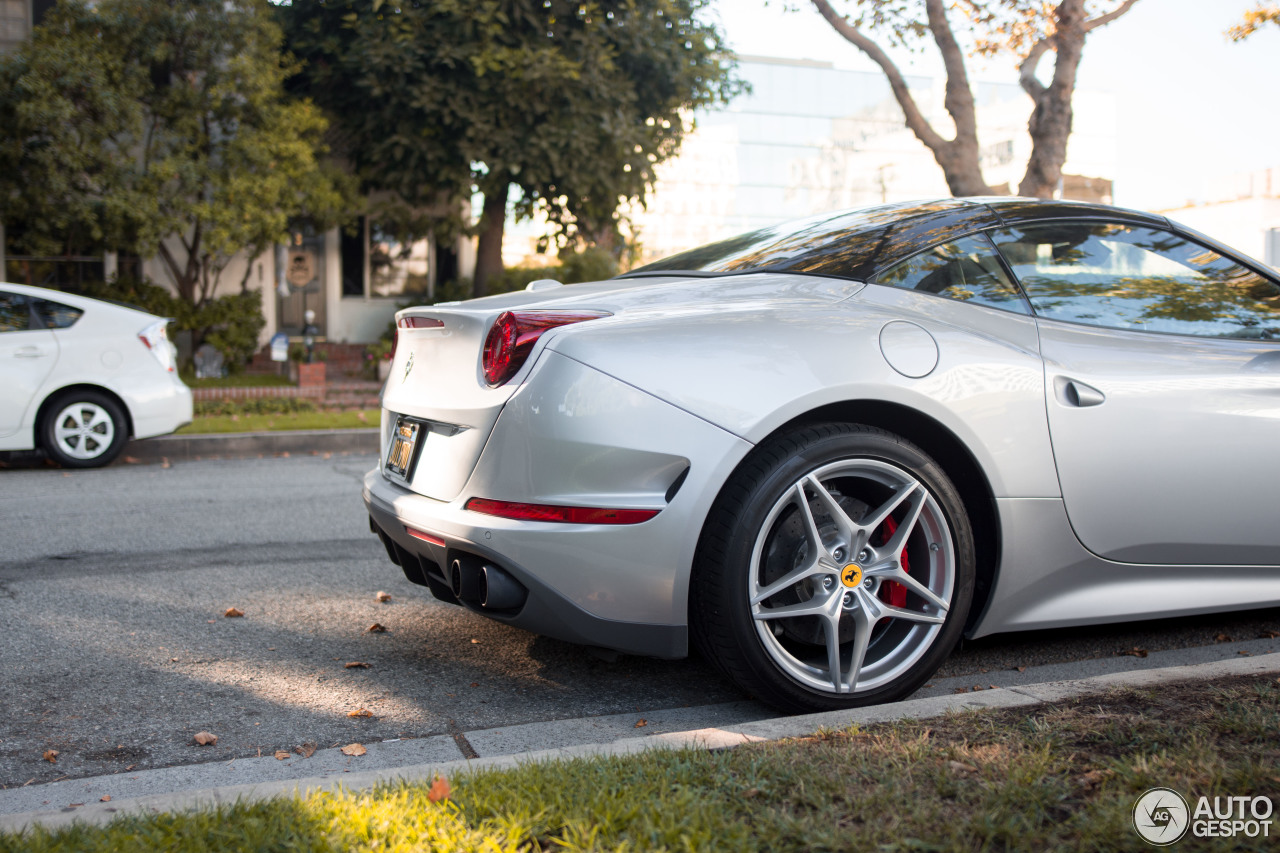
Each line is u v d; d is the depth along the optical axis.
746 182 36.88
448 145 13.44
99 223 12.39
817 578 2.69
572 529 2.54
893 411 2.78
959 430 2.78
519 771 2.07
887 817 1.86
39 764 2.53
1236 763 2.04
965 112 11.62
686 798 1.88
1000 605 2.92
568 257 16.48
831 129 37.88
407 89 12.89
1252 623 3.70
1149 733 2.23
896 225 3.12
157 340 8.22
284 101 13.75
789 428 2.70
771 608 2.73
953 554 2.79
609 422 2.54
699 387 2.58
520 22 13.08
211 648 3.48
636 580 2.56
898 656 2.79
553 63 12.68
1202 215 36.69
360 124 13.96
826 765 2.09
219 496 6.69
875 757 2.13
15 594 4.18
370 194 16.69
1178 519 3.05
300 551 5.02
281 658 3.38
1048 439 2.88
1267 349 3.27
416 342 3.17
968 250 3.08
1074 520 2.93
